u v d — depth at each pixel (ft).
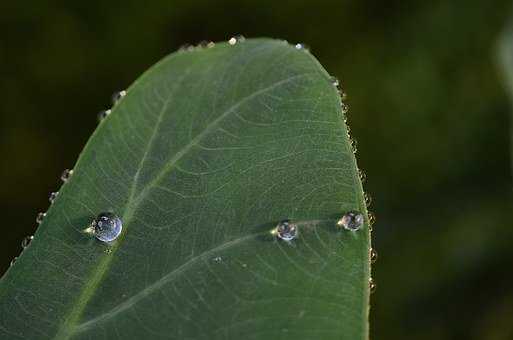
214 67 0.71
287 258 0.65
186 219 0.67
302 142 0.68
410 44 1.48
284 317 0.64
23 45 1.39
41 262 0.67
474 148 1.45
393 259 1.37
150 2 1.43
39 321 0.66
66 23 1.41
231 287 0.65
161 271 0.66
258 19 1.46
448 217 1.39
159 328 0.65
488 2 1.53
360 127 1.44
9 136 1.36
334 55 1.47
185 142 0.69
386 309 1.35
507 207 1.39
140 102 0.71
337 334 0.63
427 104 1.46
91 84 1.41
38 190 1.37
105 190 0.69
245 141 0.69
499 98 1.47
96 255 0.67
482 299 1.35
